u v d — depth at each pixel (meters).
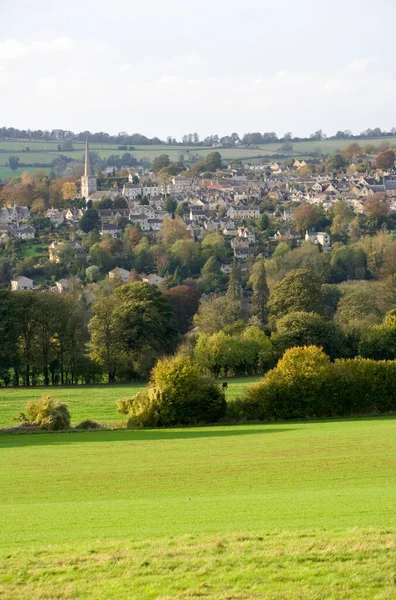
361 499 123.12
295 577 85.44
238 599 81.50
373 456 172.88
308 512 113.44
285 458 173.62
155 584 84.88
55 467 169.25
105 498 137.62
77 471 164.38
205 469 163.75
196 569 88.06
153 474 159.75
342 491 133.38
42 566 90.38
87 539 101.50
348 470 158.50
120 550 94.81
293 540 96.00
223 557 91.06
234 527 105.00
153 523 110.00
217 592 82.88
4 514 119.75
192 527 106.31
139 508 122.12
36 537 103.56
